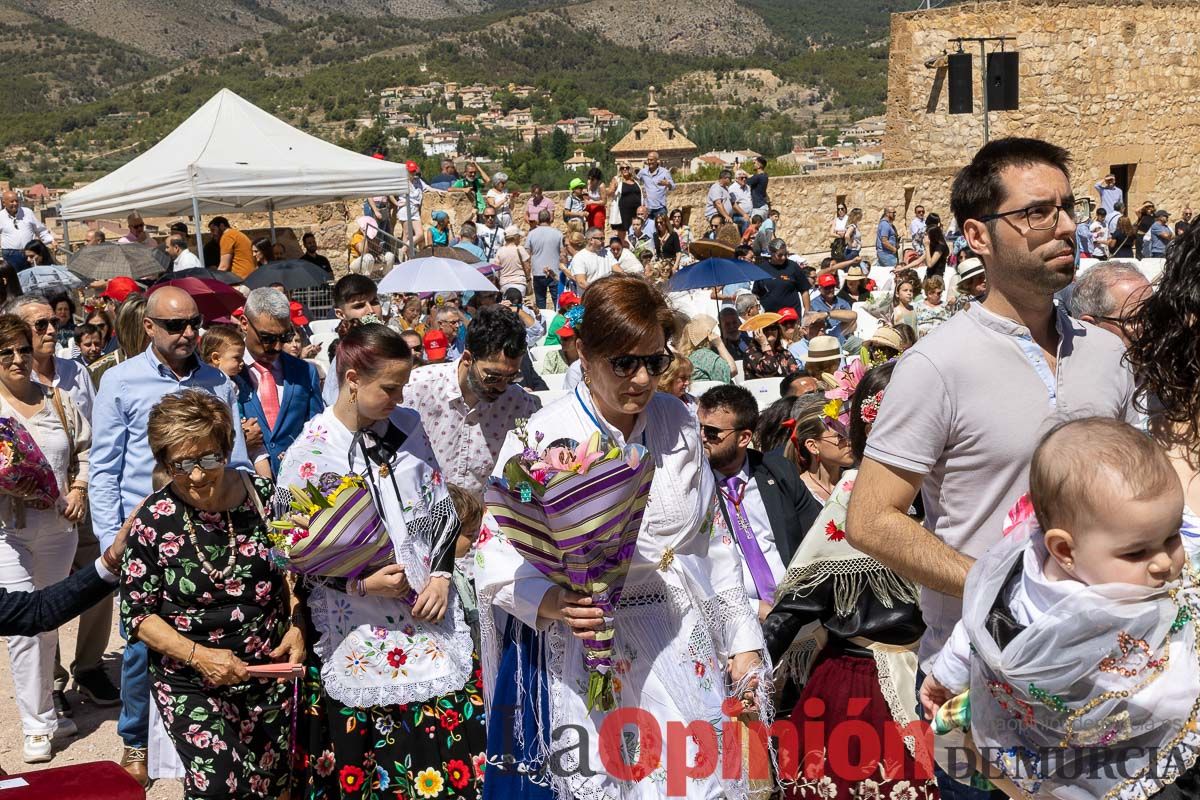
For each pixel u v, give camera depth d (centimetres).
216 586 404
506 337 531
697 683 338
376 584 397
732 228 1748
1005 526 290
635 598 339
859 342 974
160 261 1399
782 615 388
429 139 14588
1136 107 2997
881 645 382
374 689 401
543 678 340
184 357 534
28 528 554
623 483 308
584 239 1644
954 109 2344
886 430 304
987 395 298
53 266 1377
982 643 261
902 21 2998
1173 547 243
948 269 1338
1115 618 241
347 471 411
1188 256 271
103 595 411
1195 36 3058
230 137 1482
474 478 556
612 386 323
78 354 949
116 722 600
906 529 298
